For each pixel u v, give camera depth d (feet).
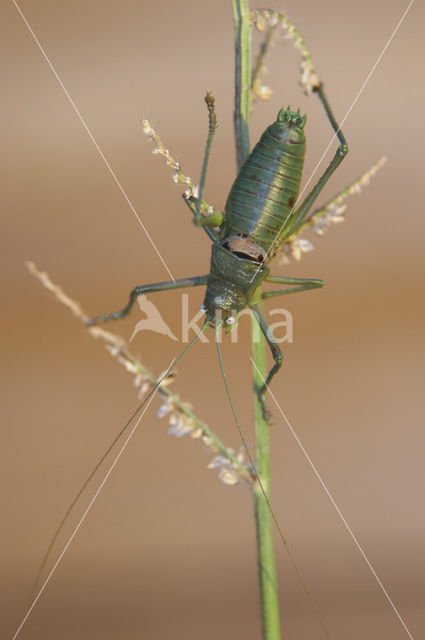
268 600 0.85
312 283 0.94
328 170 0.94
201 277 0.95
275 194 0.93
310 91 0.88
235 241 0.93
